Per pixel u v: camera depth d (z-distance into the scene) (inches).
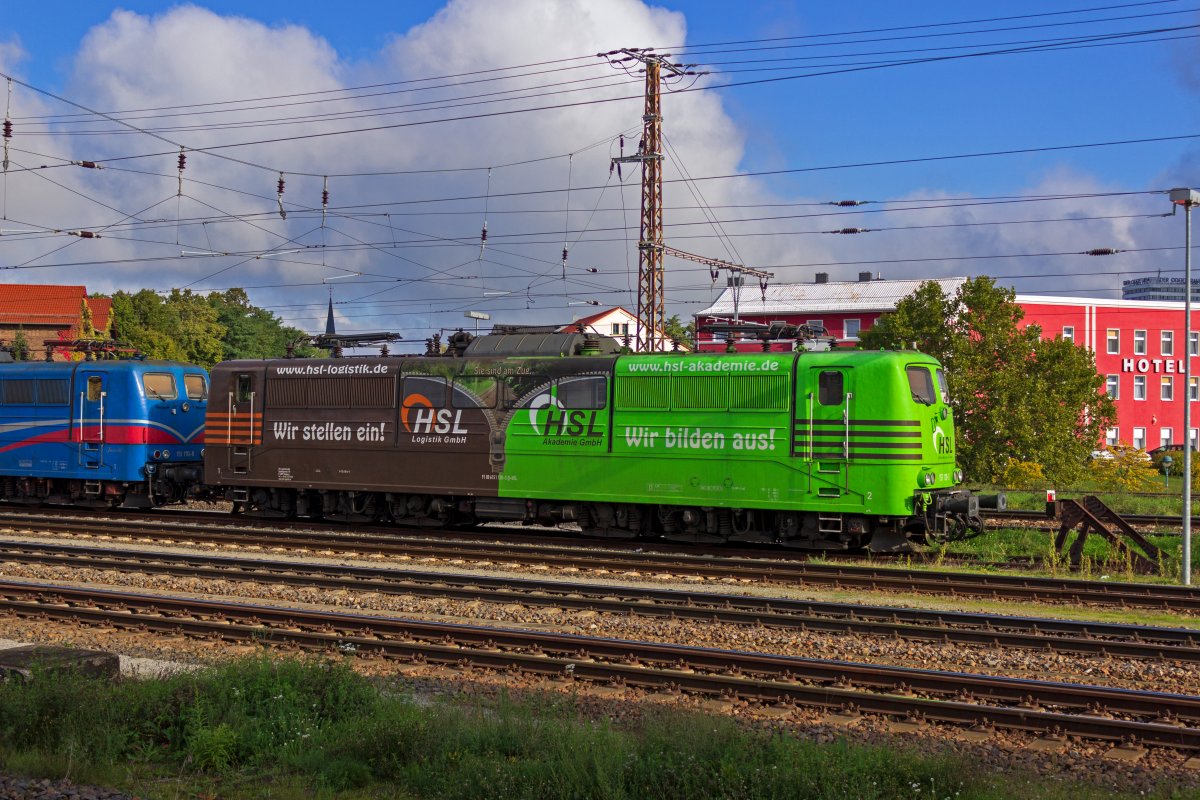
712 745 319.6
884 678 411.5
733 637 507.5
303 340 1002.7
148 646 500.7
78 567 716.0
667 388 812.6
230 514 1076.5
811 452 765.3
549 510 874.1
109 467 1050.7
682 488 805.2
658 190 1247.5
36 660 393.4
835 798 286.0
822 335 852.6
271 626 526.9
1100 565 753.0
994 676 408.8
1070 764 336.2
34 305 2719.0
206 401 1117.1
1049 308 2416.3
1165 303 2476.6
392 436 917.2
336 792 312.5
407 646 469.7
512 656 449.1
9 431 1107.9
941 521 762.2
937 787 297.9
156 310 2795.3
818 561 736.3
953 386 1444.4
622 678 425.4
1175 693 403.9
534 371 863.1
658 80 1251.2
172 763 336.8
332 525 972.6
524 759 319.6
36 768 316.5
